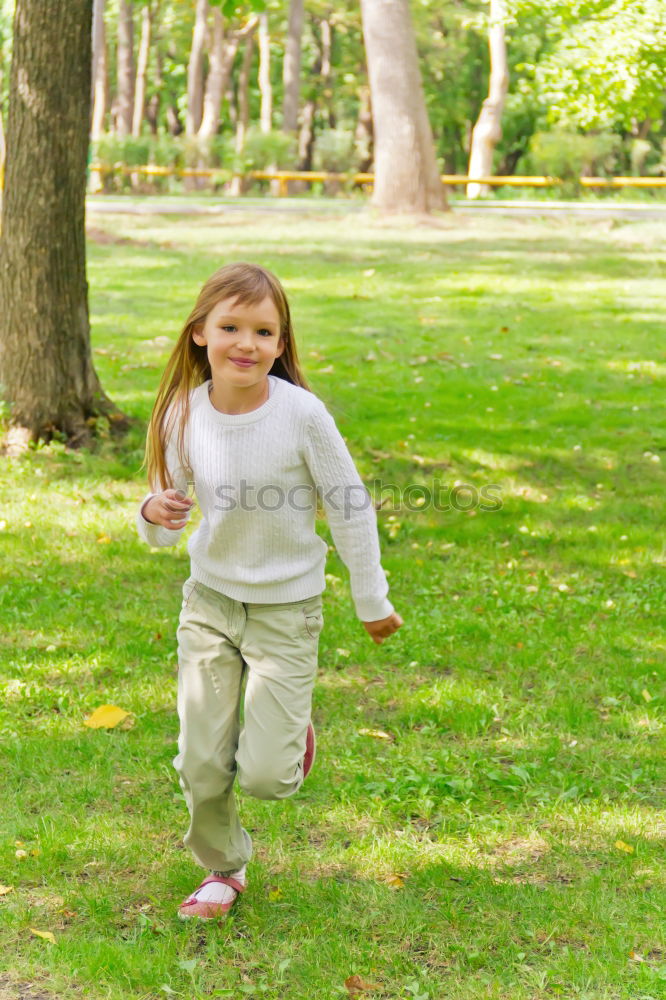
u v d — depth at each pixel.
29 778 5.37
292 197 36.03
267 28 53.50
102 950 4.06
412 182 28.25
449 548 9.25
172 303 18.08
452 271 21.56
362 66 59.00
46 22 10.00
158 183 40.03
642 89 29.14
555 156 36.28
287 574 4.04
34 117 10.23
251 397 3.97
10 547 8.59
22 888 4.52
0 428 10.70
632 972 4.02
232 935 4.26
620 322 17.64
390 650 7.04
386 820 5.08
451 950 4.16
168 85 67.88
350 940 4.22
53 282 10.62
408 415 12.59
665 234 26.59
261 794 4.07
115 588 7.93
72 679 6.48
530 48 46.44
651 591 8.35
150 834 4.93
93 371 11.22
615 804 5.26
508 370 14.69
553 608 7.89
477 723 6.02
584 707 6.26
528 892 4.52
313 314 17.70
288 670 4.06
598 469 11.26
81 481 10.15
